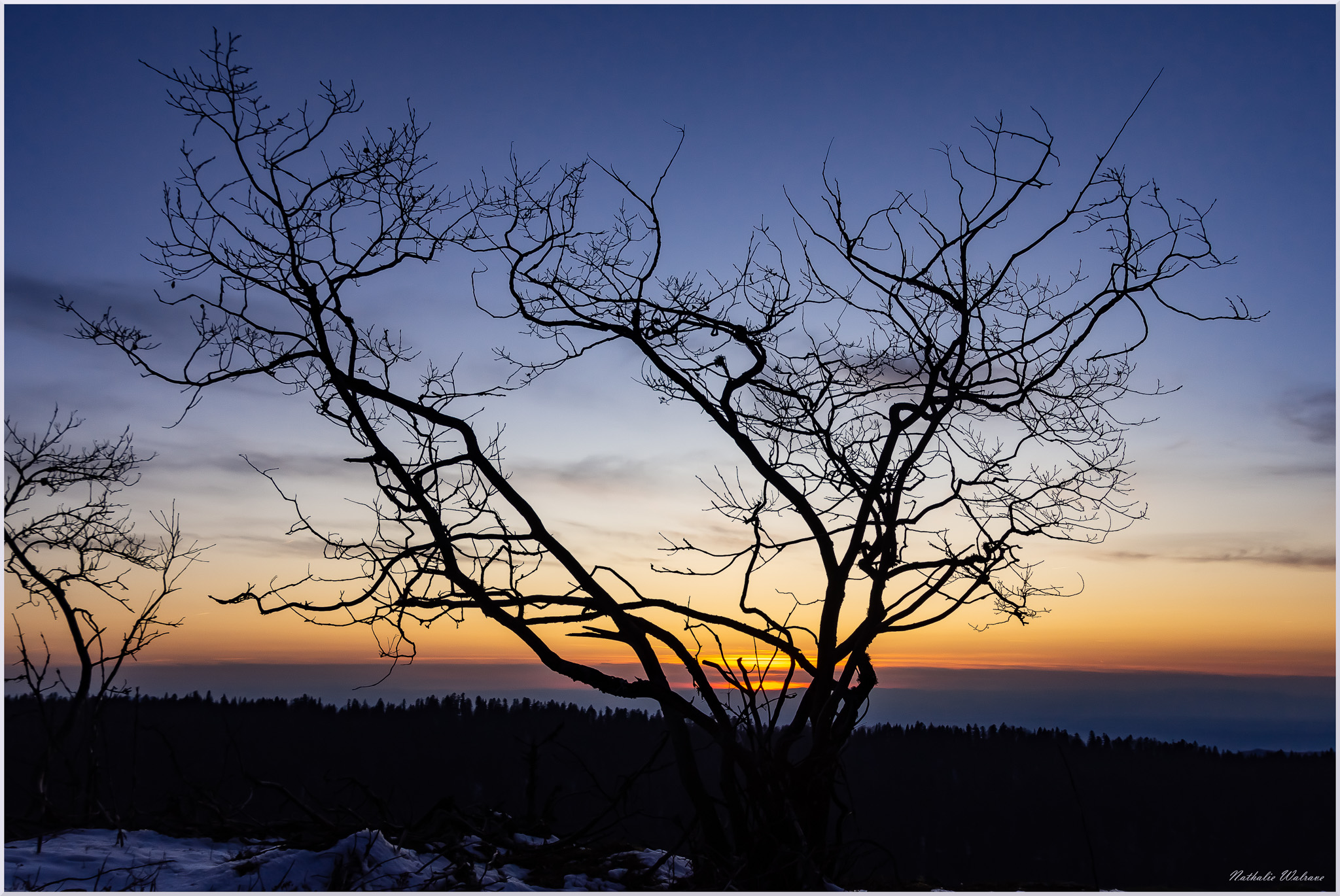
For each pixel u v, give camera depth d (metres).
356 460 8.00
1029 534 8.33
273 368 8.27
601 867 7.50
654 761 8.39
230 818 8.07
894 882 8.10
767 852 7.58
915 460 8.78
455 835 7.82
